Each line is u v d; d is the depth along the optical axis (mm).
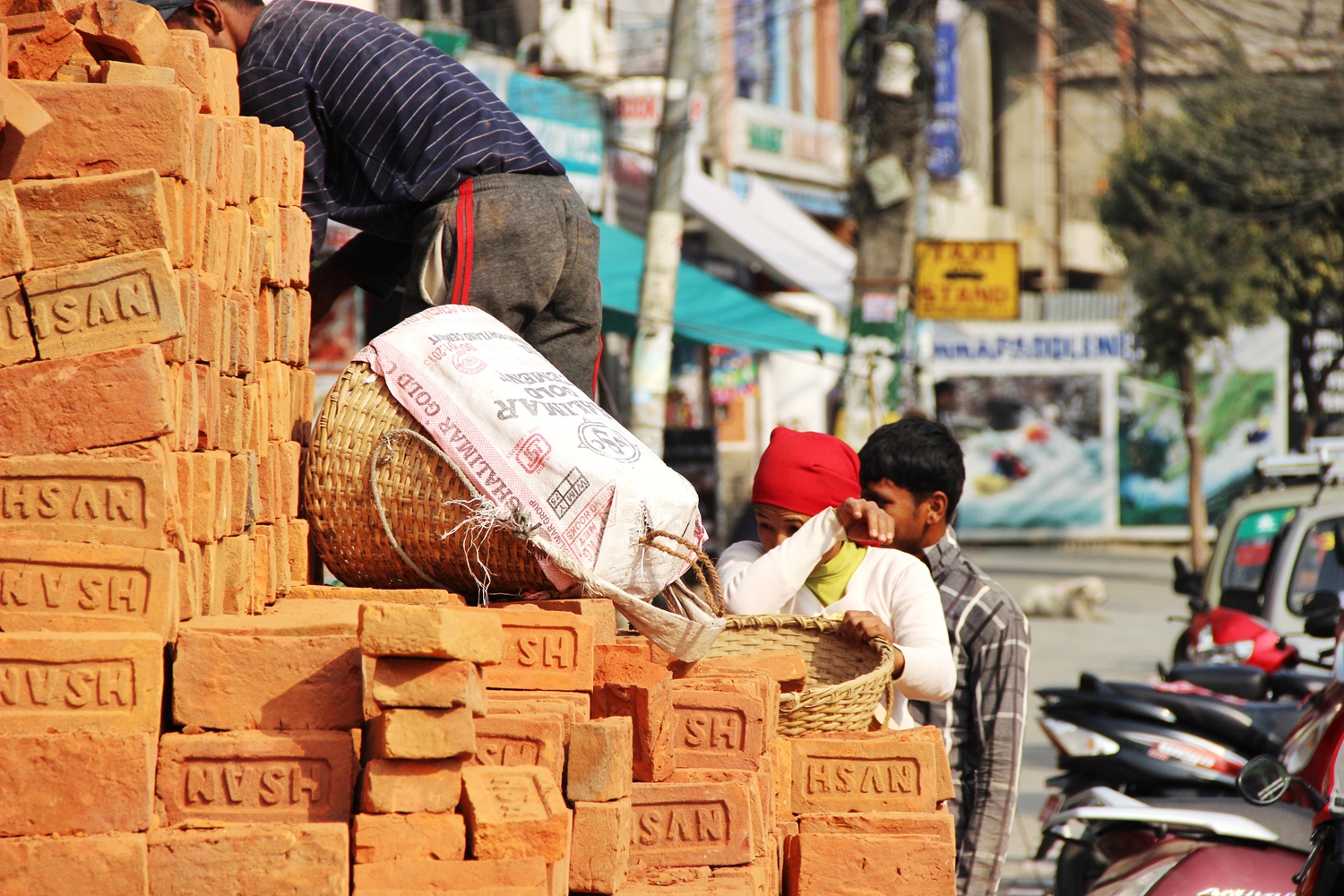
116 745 7031
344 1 17953
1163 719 21156
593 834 7828
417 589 10422
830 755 10125
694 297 46562
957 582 14078
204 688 7527
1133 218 80500
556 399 9969
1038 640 53656
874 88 44344
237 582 8883
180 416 8094
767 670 10406
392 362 10031
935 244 50062
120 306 7852
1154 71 56969
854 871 9320
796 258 63812
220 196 9008
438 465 9867
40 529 7637
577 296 13117
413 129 12164
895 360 44781
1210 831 15867
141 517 7645
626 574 9656
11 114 7738
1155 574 80188
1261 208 75375
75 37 9000
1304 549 32219
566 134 53188
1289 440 97438
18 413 7750
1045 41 95062
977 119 101625
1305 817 15422
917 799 10039
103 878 6895
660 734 8766
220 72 9625
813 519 12477
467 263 12039
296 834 7051
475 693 7211
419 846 7148
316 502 10312
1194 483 83500
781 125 74375
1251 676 23953
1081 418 99562
